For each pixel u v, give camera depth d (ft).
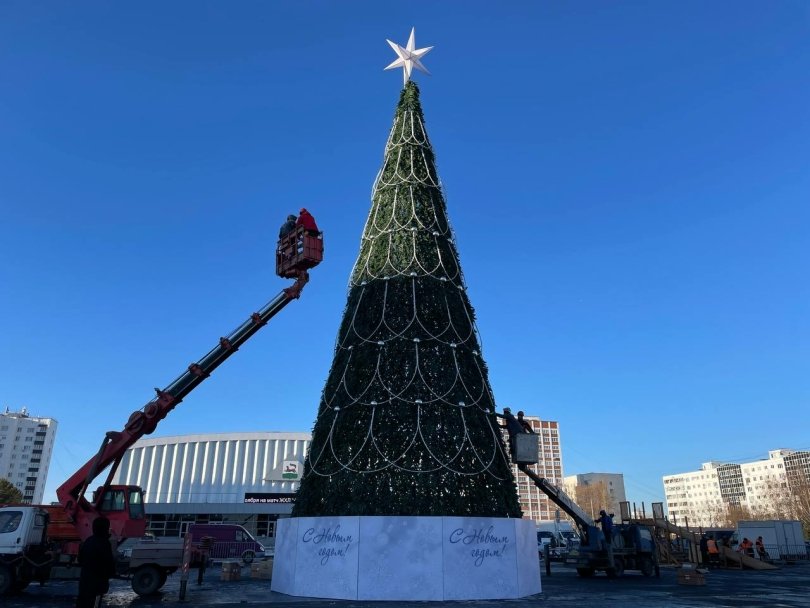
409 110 77.46
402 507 53.93
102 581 32.45
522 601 52.80
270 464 186.80
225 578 79.92
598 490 469.98
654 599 55.93
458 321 65.67
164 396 79.30
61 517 72.49
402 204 70.54
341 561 53.42
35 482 526.16
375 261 68.33
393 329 62.80
